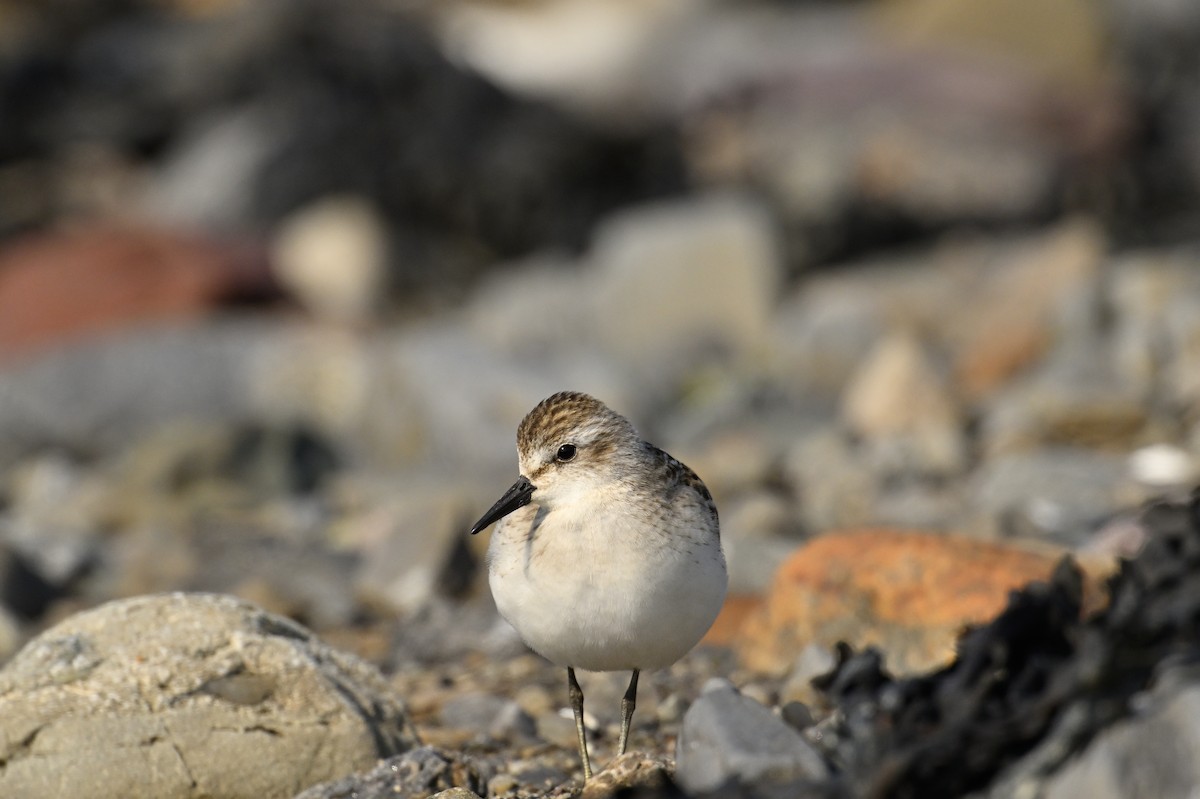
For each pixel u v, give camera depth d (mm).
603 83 28891
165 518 13742
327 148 25094
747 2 33844
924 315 18594
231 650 6875
